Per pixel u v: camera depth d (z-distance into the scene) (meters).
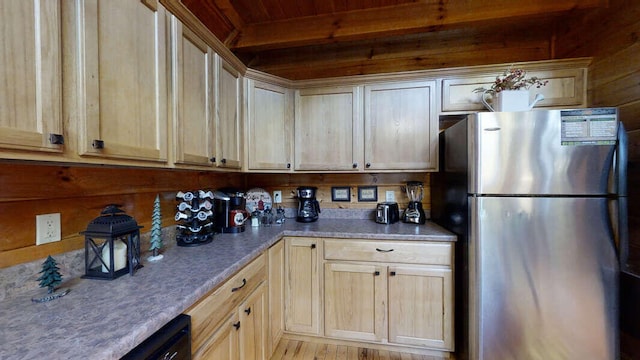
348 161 2.14
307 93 2.19
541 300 1.46
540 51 2.22
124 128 0.97
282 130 2.15
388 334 1.85
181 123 1.28
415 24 1.96
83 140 0.82
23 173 0.93
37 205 0.97
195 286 0.98
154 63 1.12
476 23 1.92
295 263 1.98
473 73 1.95
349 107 2.13
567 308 1.43
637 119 1.48
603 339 1.40
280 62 2.58
